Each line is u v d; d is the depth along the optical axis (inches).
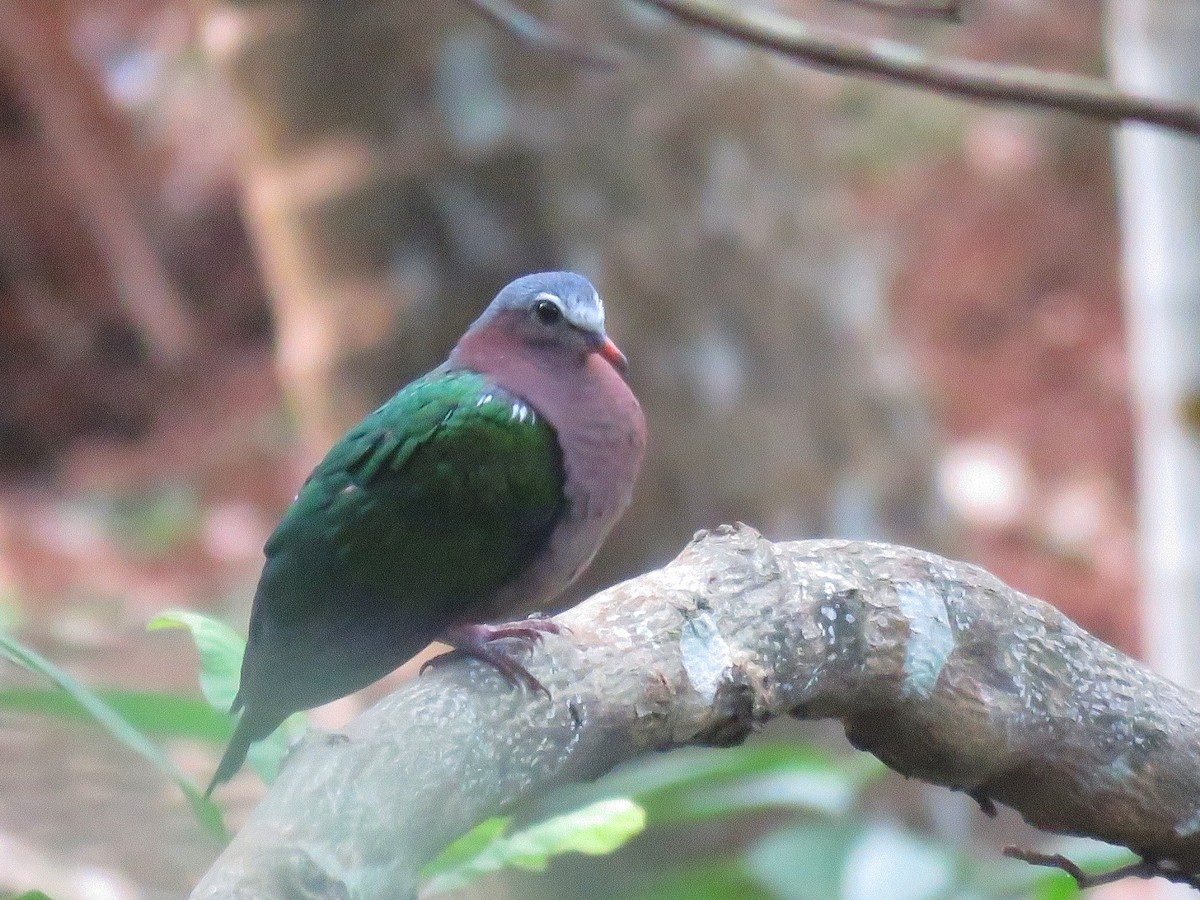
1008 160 1136.8
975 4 1113.4
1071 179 1127.6
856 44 275.7
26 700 213.8
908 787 481.7
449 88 449.4
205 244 1238.3
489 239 454.6
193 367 1212.5
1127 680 224.4
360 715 194.7
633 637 206.8
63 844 294.4
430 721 190.4
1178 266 445.7
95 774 311.1
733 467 475.5
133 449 1154.0
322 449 482.6
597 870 424.8
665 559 472.4
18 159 1176.2
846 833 291.9
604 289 463.2
